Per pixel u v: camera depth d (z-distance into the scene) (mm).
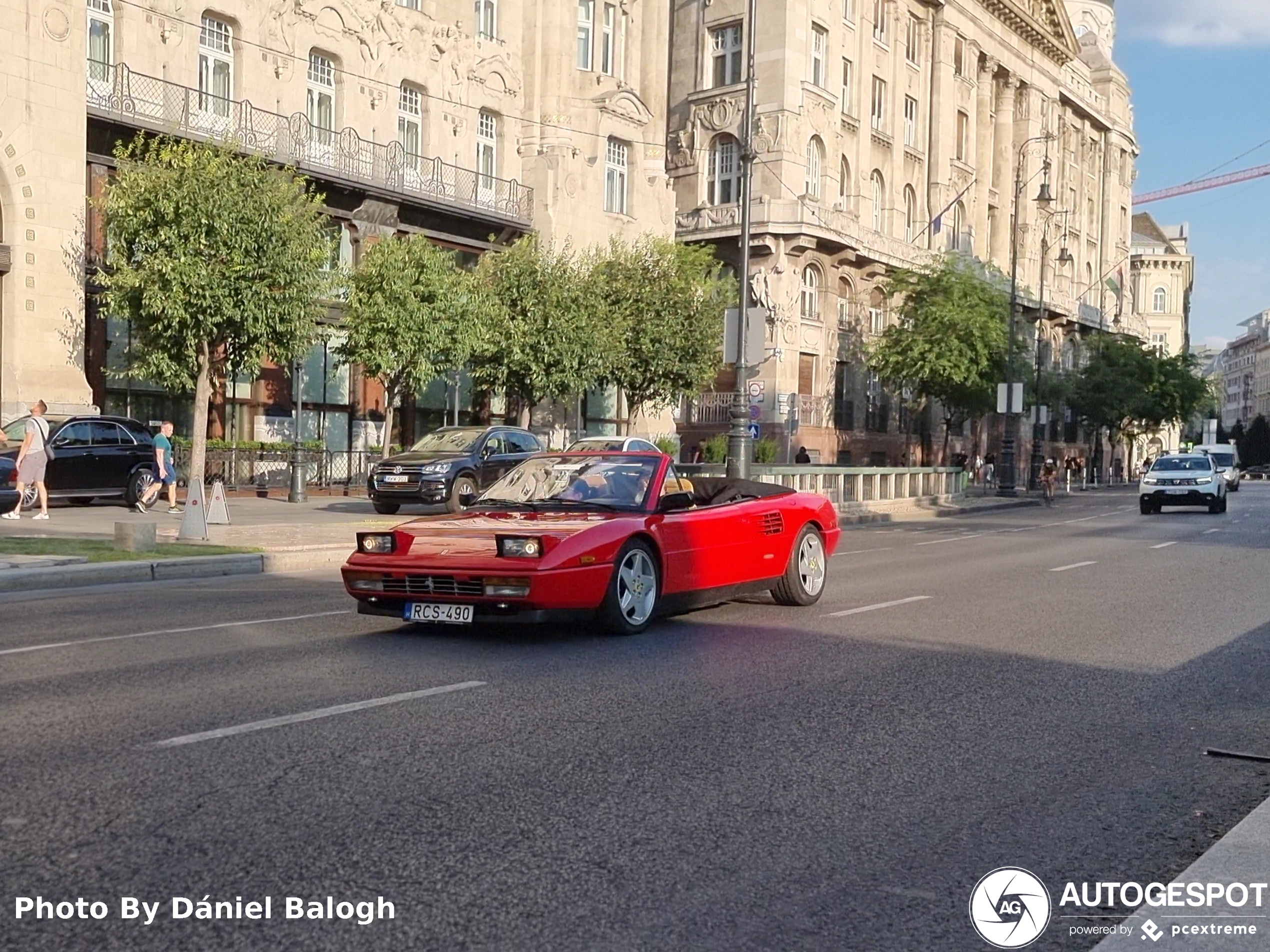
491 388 33625
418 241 29797
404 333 28562
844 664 8602
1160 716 7219
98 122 26844
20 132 24938
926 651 9266
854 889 4227
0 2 24516
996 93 66688
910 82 57438
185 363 24531
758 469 29078
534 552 8781
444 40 36625
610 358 33250
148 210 23688
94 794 4980
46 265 25438
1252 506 43781
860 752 6098
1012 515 35906
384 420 34094
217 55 30391
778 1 47594
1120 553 19641
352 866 4258
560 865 4340
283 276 24125
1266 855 4578
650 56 44156
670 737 6254
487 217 36750
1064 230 75062
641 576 9617
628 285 35719
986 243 64250
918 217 58219
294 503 26969
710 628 10227
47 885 4012
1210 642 10109
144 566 13641
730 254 48250
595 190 41188
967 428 64062
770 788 5406
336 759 5605
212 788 5098
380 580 9078
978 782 5633
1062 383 60031
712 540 10375
